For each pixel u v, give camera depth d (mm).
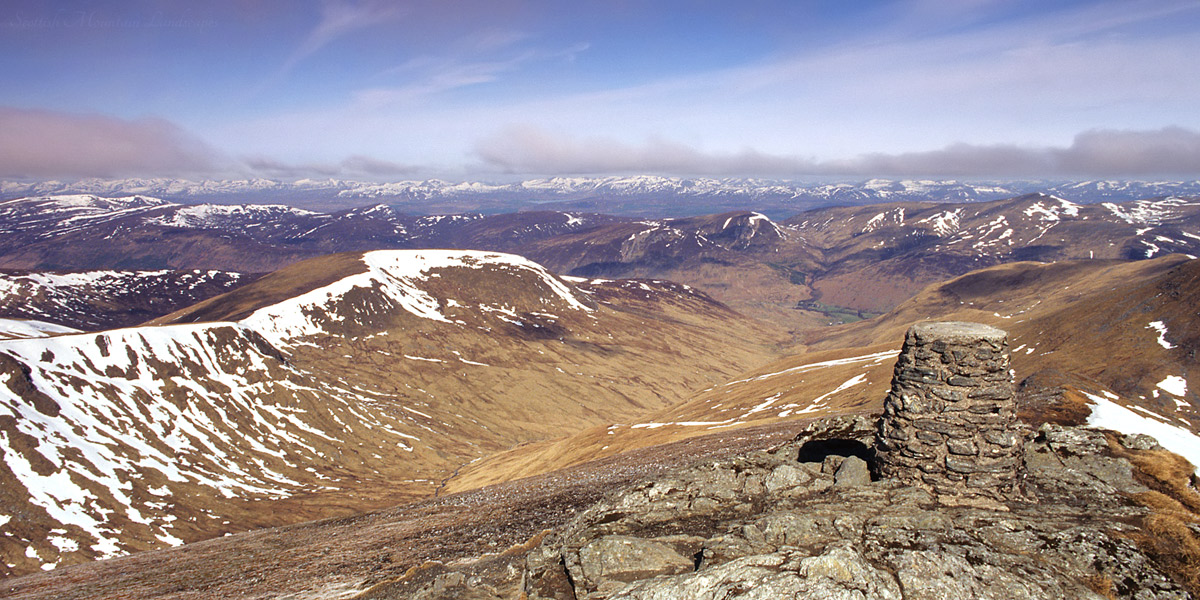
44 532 118812
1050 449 30531
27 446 141250
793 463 31828
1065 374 50750
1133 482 26844
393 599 31609
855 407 95188
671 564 23750
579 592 23250
